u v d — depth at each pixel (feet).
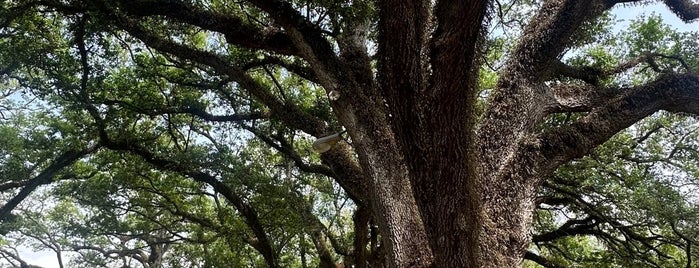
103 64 38.88
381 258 47.14
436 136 15.76
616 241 43.09
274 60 36.96
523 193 20.80
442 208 16.06
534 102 23.25
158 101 42.88
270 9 23.95
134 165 48.91
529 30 24.48
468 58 15.20
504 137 22.07
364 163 21.62
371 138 21.83
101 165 48.65
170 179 50.19
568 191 38.93
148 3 27.07
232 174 42.65
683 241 38.99
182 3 27.43
